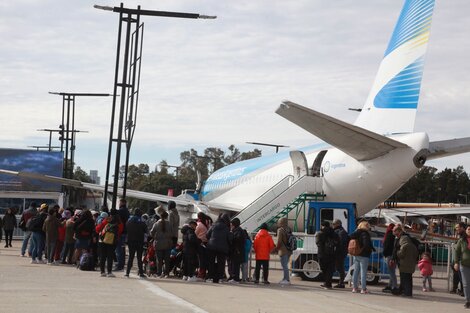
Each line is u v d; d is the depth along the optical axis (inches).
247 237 879.1
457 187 5236.2
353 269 863.7
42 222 1012.5
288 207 1296.8
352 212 1037.8
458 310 677.9
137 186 5137.8
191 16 1113.4
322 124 1008.2
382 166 1150.3
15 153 2159.2
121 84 1122.7
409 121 1150.3
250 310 562.9
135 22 1113.4
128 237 827.4
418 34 1151.6
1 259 1063.6
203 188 2175.2
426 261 897.5
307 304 638.5
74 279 769.6
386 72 1208.2
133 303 567.8
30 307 520.4
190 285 764.0
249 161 1840.6
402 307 674.2
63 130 2284.7
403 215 1814.7
